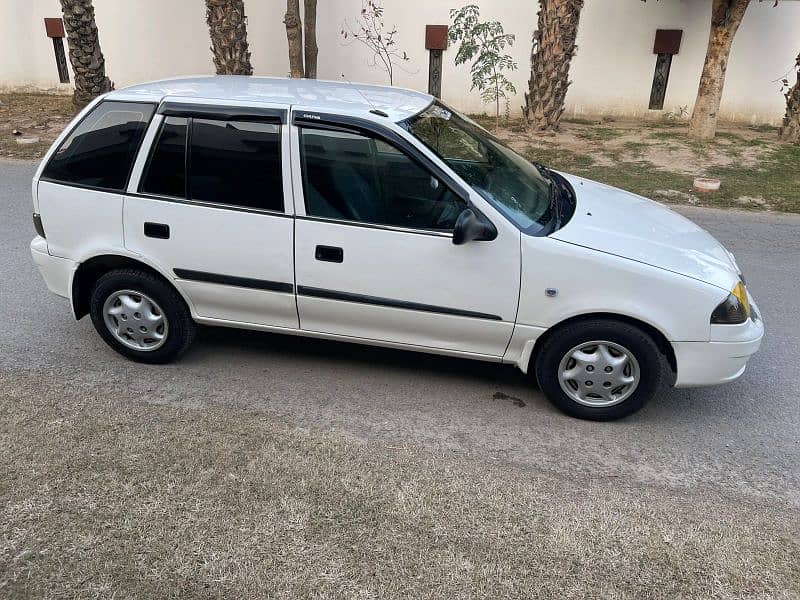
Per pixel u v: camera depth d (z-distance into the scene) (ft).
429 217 11.85
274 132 12.17
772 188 27.71
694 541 9.46
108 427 11.63
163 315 13.42
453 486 10.42
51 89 45.80
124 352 13.92
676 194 26.86
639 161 31.09
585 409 12.34
